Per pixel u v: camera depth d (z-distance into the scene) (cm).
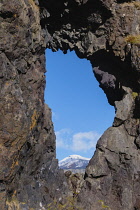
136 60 3266
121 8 3416
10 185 2584
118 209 3089
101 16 3416
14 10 2489
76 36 3584
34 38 2866
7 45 2511
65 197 3381
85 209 3120
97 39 3531
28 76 2838
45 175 3366
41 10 3272
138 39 3347
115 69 3675
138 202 3055
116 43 3431
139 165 3148
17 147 2548
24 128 2572
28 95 2833
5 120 2445
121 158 3203
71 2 3244
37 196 3097
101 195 3169
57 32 3591
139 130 3206
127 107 3331
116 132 3275
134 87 3428
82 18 3434
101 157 3247
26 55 2759
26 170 2995
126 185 3130
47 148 3441
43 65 3206
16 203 2678
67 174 3712
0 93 2428
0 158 2411
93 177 3225
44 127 3331
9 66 2538
